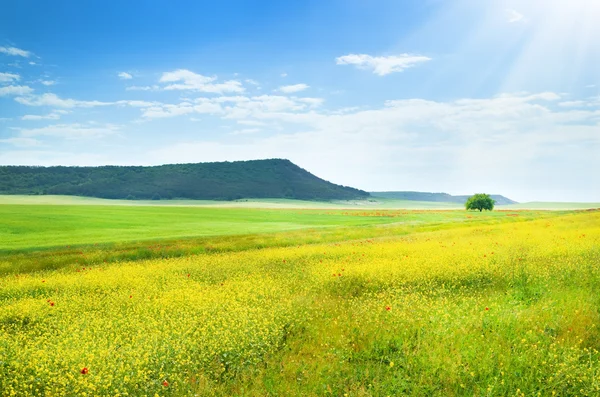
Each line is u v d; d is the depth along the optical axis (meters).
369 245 26.22
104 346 8.81
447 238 30.47
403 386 7.36
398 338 9.32
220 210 103.50
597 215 58.03
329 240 37.31
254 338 9.17
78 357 8.15
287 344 9.37
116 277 16.84
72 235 42.00
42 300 12.93
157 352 8.49
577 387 7.14
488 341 8.87
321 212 107.12
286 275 16.67
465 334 9.26
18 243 34.38
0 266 23.02
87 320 10.71
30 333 10.01
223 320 9.85
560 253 18.97
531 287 13.50
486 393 7.00
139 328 9.83
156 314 11.20
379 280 14.91
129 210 90.56
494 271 15.83
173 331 9.41
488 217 79.75
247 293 12.87
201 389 7.42
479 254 19.28
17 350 8.74
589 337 9.09
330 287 14.46
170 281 15.96
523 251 20.16
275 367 8.28
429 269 16.20
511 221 59.53
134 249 29.80
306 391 7.36
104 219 63.56
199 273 17.86
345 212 110.94
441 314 10.59
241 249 31.61
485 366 7.75
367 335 9.62
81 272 19.06
